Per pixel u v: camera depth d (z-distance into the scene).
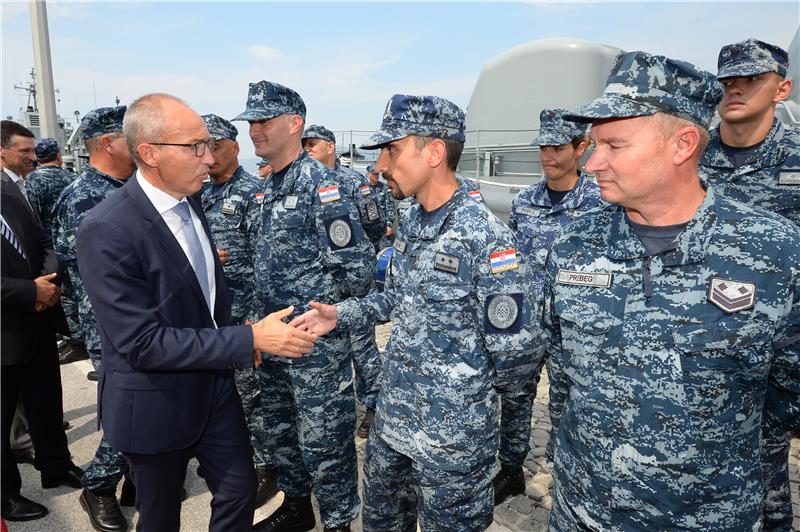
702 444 1.17
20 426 3.38
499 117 6.29
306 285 2.55
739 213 1.16
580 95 5.68
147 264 1.81
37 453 3.01
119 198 1.83
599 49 5.71
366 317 2.07
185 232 2.00
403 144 1.75
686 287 1.16
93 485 2.67
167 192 1.92
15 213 2.82
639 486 1.23
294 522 2.70
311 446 2.47
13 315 2.64
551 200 3.40
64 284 4.71
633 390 1.21
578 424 1.34
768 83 2.46
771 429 1.43
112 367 1.86
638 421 1.21
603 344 1.25
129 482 2.87
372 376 3.46
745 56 2.45
